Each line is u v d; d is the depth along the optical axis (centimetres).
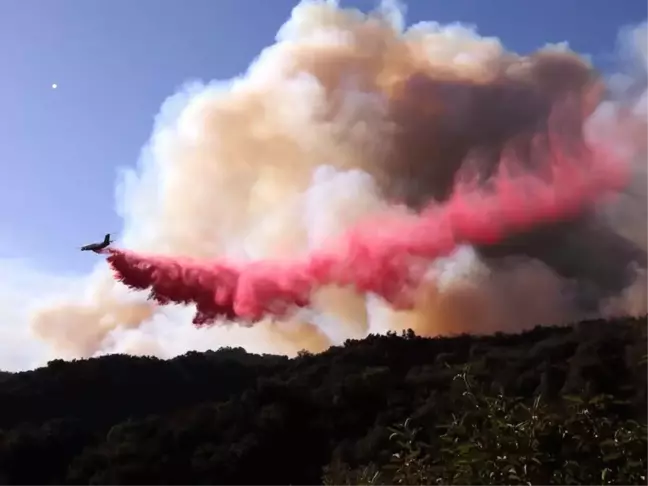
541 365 3450
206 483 3666
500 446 816
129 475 3769
